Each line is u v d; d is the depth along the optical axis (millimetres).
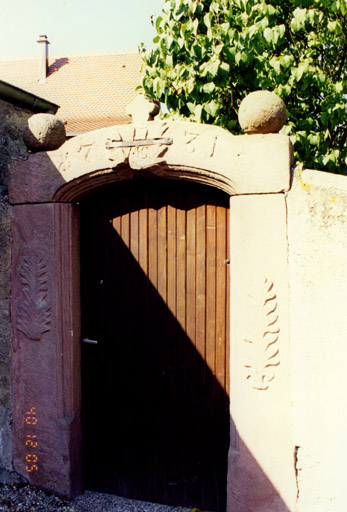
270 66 3938
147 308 3346
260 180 2809
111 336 3441
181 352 3279
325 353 2719
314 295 2730
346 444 2699
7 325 3439
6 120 3412
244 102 2848
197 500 3297
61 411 3336
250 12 3775
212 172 2918
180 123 2977
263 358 2846
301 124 3990
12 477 3508
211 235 3166
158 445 3371
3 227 3365
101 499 3408
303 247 2748
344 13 3596
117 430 3461
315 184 2723
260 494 2908
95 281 3461
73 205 3357
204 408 3246
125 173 3152
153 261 3316
